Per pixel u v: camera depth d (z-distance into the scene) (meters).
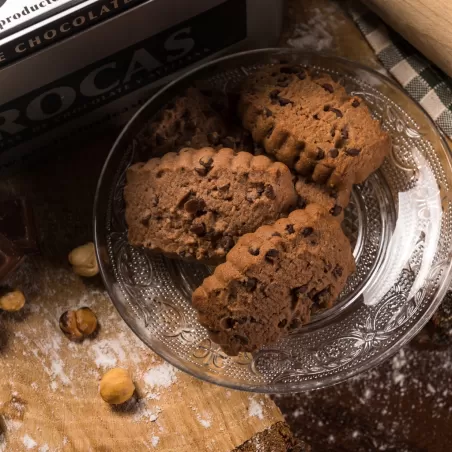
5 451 0.54
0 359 0.54
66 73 0.50
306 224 0.49
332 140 0.51
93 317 0.54
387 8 0.53
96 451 0.54
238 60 0.53
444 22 0.51
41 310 0.55
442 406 0.54
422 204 0.53
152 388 0.54
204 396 0.54
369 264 0.53
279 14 0.54
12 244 0.53
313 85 0.52
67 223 0.55
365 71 0.53
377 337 0.52
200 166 0.50
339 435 0.54
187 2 0.49
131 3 0.48
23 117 0.52
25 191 0.55
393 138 0.53
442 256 0.52
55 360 0.54
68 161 0.55
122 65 0.52
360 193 0.53
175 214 0.50
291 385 0.52
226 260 0.50
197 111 0.52
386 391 0.55
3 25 0.47
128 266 0.53
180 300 0.53
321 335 0.52
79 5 0.48
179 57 0.53
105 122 0.55
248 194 0.50
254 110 0.51
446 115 0.54
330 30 0.56
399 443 0.54
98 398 0.54
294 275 0.49
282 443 0.54
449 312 0.54
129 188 0.51
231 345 0.50
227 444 0.54
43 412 0.54
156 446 0.54
